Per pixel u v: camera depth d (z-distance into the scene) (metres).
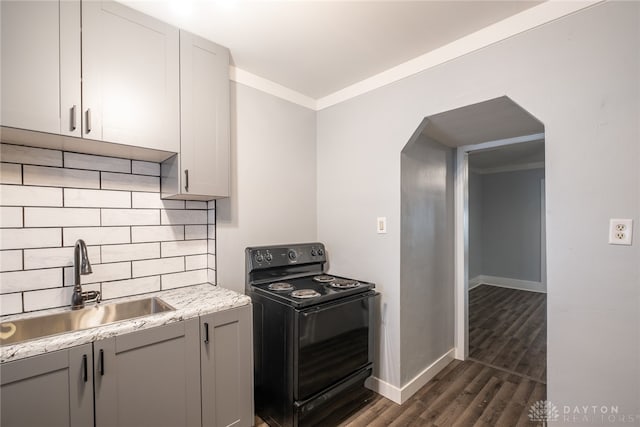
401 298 2.10
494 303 4.50
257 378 1.93
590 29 1.38
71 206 1.56
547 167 1.49
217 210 2.01
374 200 2.24
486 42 1.68
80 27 1.32
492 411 1.96
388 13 1.55
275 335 1.77
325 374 1.75
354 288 1.99
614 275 1.32
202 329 1.50
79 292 1.49
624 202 1.30
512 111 1.85
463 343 2.71
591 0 1.37
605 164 1.34
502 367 2.57
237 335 1.64
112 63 1.41
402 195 2.12
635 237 1.27
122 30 1.44
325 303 1.77
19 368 1.03
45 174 1.48
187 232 1.99
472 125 2.13
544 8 1.49
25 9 1.19
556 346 1.46
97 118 1.36
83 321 1.50
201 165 1.72
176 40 1.63
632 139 1.28
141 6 1.47
